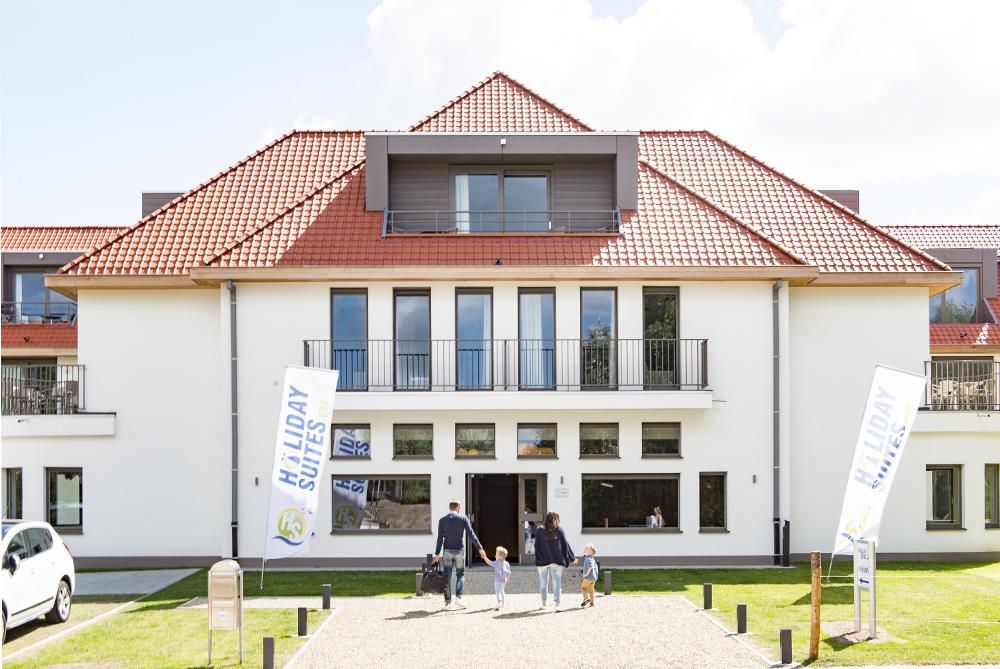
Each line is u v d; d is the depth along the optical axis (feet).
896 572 57.41
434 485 59.98
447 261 60.44
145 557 61.26
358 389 60.29
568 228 65.10
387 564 59.77
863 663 35.83
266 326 60.54
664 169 71.10
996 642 38.78
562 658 36.94
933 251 85.87
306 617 41.06
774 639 39.63
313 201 65.26
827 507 62.69
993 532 62.90
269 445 60.23
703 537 60.34
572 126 68.59
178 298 62.44
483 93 72.18
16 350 79.87
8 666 35.86
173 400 61.98
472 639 39.83
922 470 63.10
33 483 61.11
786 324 61.46
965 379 65.72
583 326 61.67
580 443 60.64
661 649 38.17
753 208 67.67
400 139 63.82
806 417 63.10
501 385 60.29
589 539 60.13
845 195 76.13
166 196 74.02
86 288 61.87
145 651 37.93
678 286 61.57
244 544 59.88
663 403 58.80
